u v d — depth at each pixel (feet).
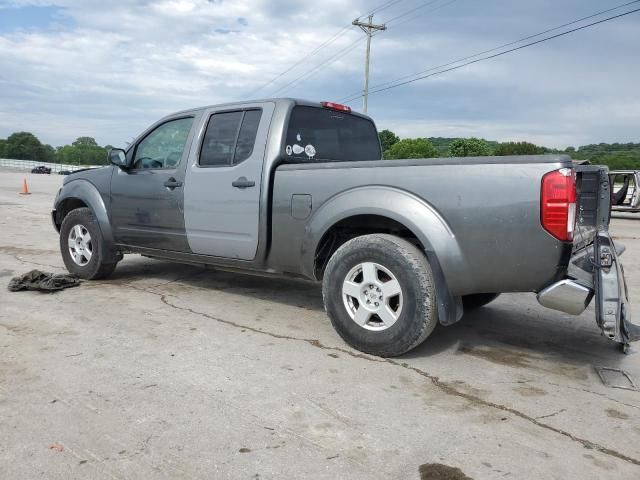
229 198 15.49
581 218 12.85
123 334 13.70
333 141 16.88
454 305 12.09
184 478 7.59
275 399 10.16
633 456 8.54
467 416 9.74
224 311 16.25
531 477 7.85
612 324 10.65
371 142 18.66
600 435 9.19
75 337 13.34
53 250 27.27
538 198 10.81
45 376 10.90
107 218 19.10
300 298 18.17
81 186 19.76
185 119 17.28
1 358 11.81
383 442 8.71
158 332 13.96
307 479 7.64
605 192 13.23
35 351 12.29
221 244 15.90
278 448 8.43
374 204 12.50
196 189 16.26
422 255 12.25
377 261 12.35
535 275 11.12
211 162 16.20
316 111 16.31
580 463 8.28
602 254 10.91
